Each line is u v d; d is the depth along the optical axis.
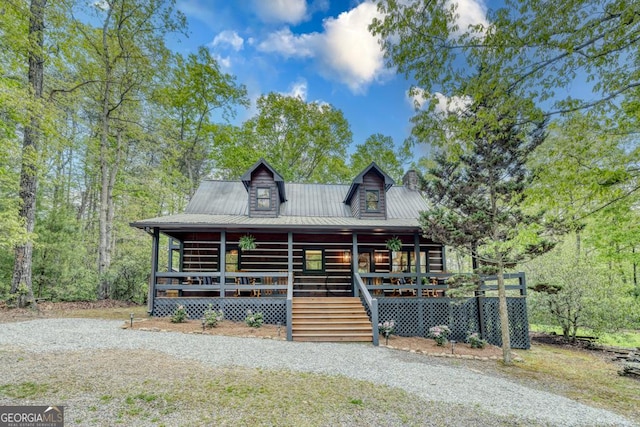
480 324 10.62
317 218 13.21
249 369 5.87
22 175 11.38
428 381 5.97
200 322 9.81
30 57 11.51
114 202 20.06
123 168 19.75
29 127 11.28
